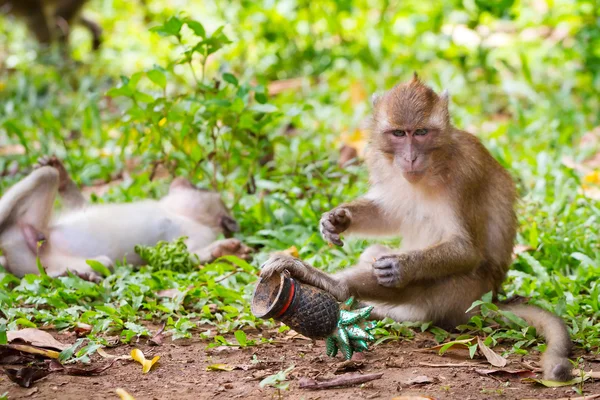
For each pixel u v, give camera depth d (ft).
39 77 63.10
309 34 68.44
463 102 58.49
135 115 37.24
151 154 44.73
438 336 25.70
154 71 36.24
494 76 61.16
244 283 30.96
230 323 26.00
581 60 61.57
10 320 26.12
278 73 66.80
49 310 27.76
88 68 68.33
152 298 28.96
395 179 28.43
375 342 25.11
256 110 37.11
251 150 39.50
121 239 34.04
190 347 24.68
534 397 20.67
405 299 26.58
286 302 22.22
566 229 34.55
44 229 32.76
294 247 33.06
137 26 81.00
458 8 61.72
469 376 22.20
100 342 24.39
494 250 28.37
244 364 23.16
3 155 48.83
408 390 21.09
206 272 30.96
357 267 26.27
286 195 40.29
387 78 62.03
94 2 84.64
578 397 20.42
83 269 31.76
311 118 55.98
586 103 56.65
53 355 23.16
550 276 31.09
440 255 26.20
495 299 28.25
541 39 70.69
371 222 29.27
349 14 68.69
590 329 25.79
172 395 20.84
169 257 32.37
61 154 48.62
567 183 39.63
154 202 36.70
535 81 60.95
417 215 28.35
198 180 40.57
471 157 27.50
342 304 24.02
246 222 38.22
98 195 42.91
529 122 52.49
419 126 26.50
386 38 67.77
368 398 20.51
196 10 76.07
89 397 20.54
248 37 67.82
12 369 21.61
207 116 38.09
